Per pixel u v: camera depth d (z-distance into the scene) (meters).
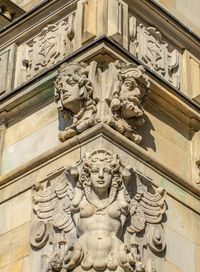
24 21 18.78
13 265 15.91
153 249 15.38
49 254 15.31
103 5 17.05
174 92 17.31
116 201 15.07
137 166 15.98
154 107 17.20
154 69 17.61
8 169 17.38
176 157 17.17
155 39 18.06
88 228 14.75
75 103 16.16
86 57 16.55
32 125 17.45
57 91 16.59
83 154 15.62
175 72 18.16
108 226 14.73
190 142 17.67
